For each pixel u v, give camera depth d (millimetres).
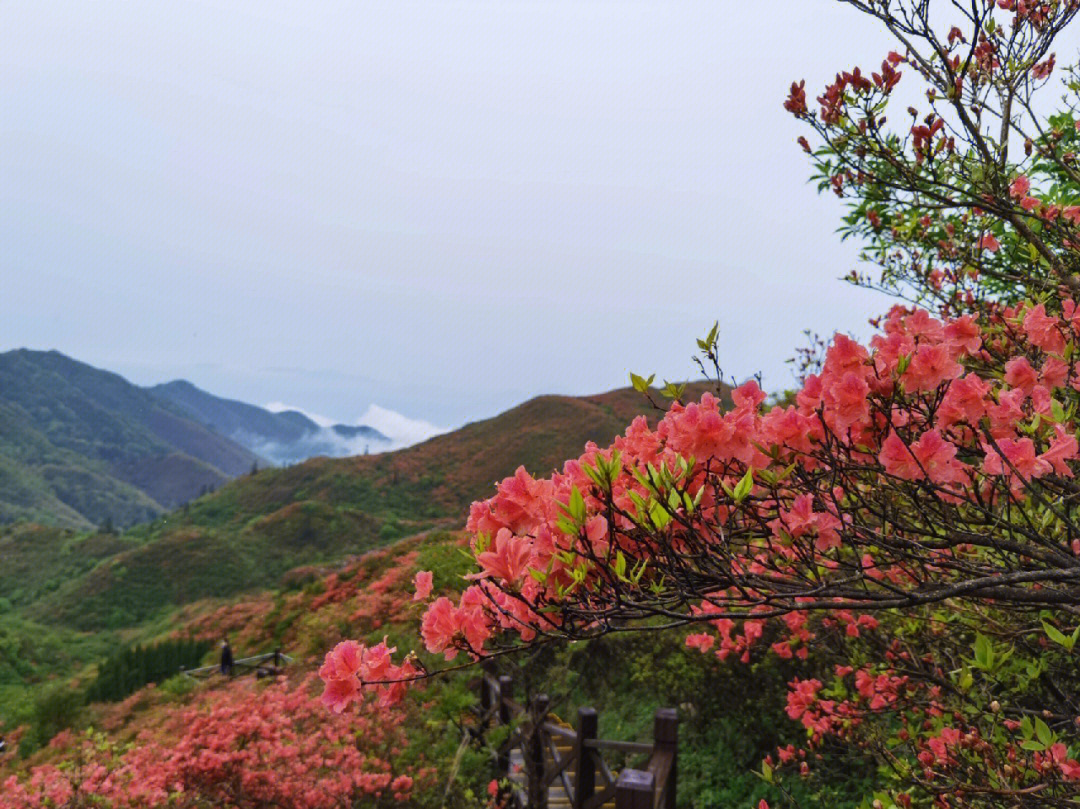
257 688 10516
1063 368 1792
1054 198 2787
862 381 1519
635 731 7359
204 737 6367
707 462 1562
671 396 1916
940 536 1632
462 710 5574
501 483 1698
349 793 5949
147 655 18625
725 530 1640
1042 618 2453
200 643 19578
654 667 7527
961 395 1584
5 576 79500
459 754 5496
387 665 1683
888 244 3732
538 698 5059
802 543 1581
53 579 76500
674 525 1599
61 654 48312
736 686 6828
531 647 1542
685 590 1473
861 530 1606
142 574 63188
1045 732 1951
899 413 1706
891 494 1797
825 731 3332
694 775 6625
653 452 1829
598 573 1487
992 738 2373
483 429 85562
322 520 71312
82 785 5480
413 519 73062
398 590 11836
